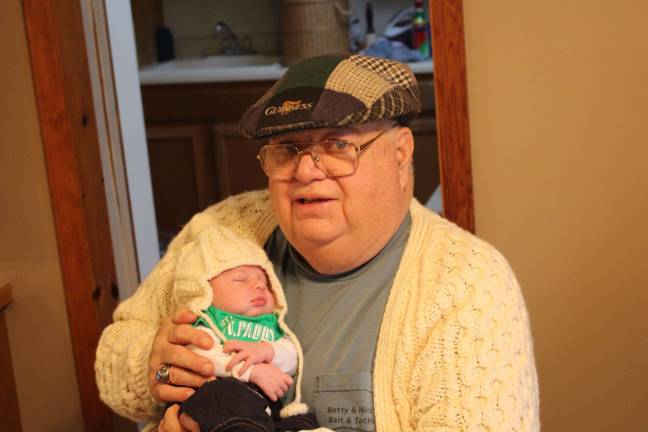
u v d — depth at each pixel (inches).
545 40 79.8
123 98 100.5
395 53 162.1
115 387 64.6
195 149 165.8
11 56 88.4
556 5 79.0
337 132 53.6
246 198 68.2
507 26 80.0
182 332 57.5
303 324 59.0
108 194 98.0
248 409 53.9
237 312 58.3
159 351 58.7
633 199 81.4
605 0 78.3
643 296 82.9
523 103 81.4
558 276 84.1
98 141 95.3
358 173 53.9
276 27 188.7
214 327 57.6
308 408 56.5
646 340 83.6
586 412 86.0
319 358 56.8
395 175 56.2
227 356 56.4
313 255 56.6
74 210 90.8
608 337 84.4
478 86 81.7
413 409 52.6
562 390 86.1
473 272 54.3
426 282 55.1
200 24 191.6
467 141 82.2
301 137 54.4
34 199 91.4
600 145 81.0
